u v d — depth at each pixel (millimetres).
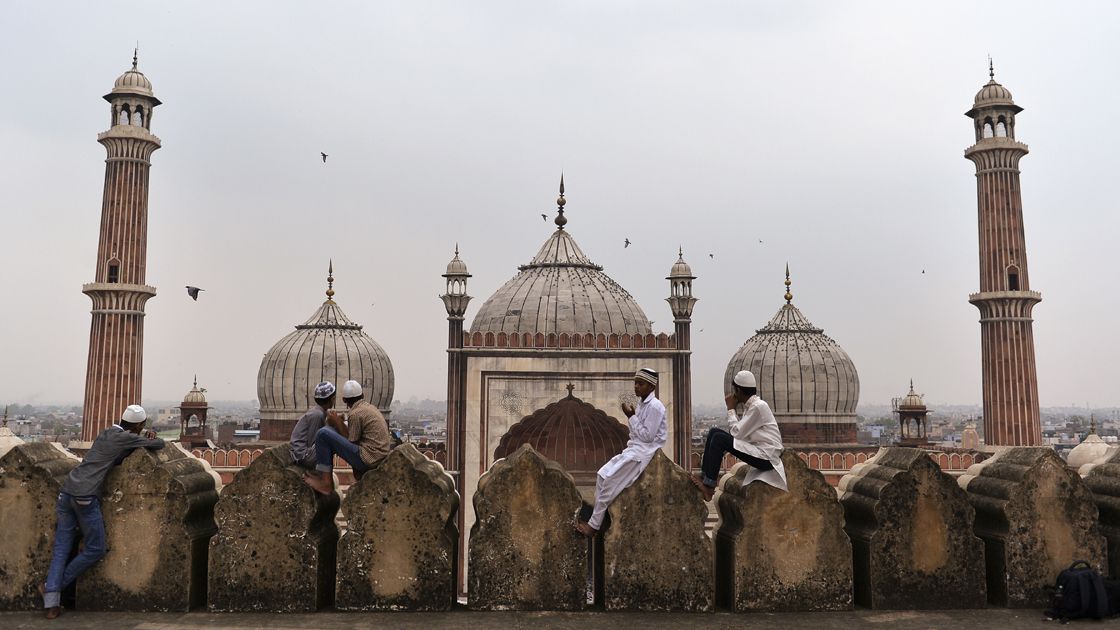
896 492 4711
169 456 4785
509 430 20000
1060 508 4727
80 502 4461
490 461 19859
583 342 20344
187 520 4605
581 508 4719
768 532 4660
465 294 20328
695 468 20734
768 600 4621
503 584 4590
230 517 4582
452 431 19906
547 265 24375
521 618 4445
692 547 4637
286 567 4562
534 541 4617
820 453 25828
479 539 4609
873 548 4684
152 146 27734
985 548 4852
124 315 26469
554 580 4605
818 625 4371
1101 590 4414
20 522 4551
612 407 20156
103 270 26672
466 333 20203
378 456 4832
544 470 4648
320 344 30141
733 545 4668
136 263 27016
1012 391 28453
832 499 4707
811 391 30141
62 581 4434
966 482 5176
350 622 4367
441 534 4598
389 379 31094
